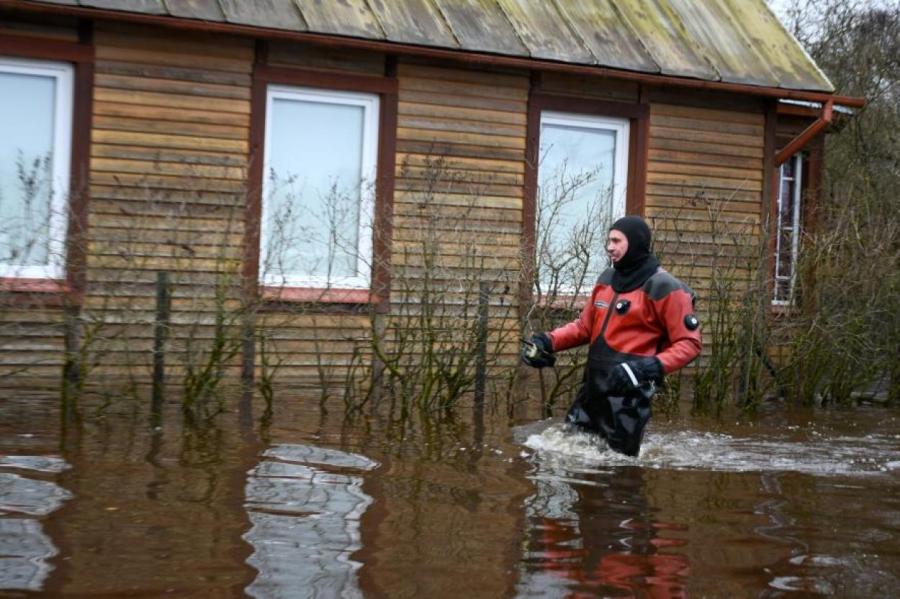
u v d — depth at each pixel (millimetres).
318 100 13648
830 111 15656
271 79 13312
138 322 10992
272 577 5703
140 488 7543
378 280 12664
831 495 8281
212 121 13047
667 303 9125
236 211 12953
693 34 15906
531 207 14602
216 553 6086
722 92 15750
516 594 5586
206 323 11594
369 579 5734
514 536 6688
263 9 13078
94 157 12531
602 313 9477
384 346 12234
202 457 8727
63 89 12453
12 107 12289
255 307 11305
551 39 14586
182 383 11273
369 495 7633
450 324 11969
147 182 12695
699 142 15719
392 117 13930
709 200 15297
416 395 11930
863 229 15234
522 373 12484
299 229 13414
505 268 12914
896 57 23594
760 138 16109
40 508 6883
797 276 14234
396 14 13898
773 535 6965
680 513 7465
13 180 12289
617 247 9352
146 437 9484
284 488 7738
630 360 9273
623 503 7691
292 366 12922
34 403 10836
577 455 9484
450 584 5703
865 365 14477
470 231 13539
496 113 14477
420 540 6508
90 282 11000
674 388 13055
